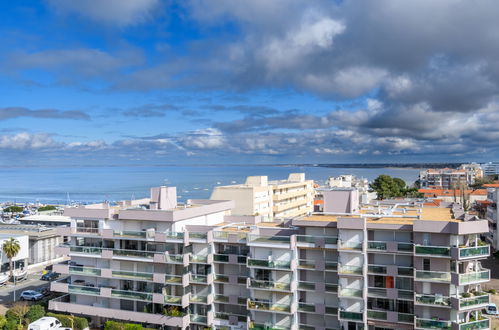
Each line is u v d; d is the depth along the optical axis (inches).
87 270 2517.2
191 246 2365.9
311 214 2380.7
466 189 7357.3
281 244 2133.4
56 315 2554.1
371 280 2064.5
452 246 1905.8
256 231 2306.8
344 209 2356.1
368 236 2060.8
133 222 2464.3
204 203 2893.7
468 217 2097.7
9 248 3560.5
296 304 2139.5
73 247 2559.1
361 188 6269.7
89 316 2596.0
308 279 2159.2
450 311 1940.2
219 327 2288.4
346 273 2014.0
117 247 2491.4
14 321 2559.1
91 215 2511.1
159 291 2399.1
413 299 1966.0
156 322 2331.4
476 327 1924.2
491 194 4995.1
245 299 2253.9
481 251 1911.9
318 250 2138.3
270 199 4566.9
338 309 2037.4
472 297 1919.3
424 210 2554.1
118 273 2443.4
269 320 2193.7
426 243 1946.4
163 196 2635.3
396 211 2433.6
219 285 2336.4
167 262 2315.5
